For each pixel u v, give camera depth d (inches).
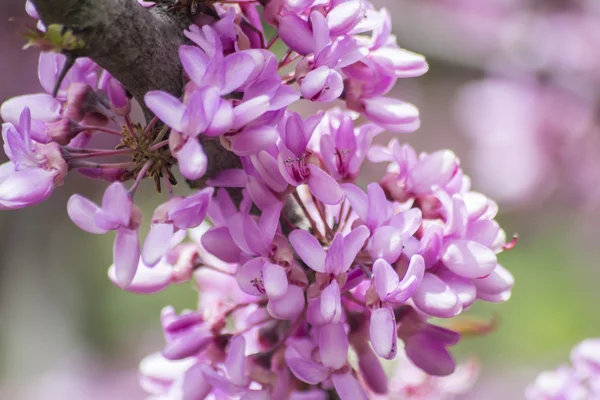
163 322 13.8
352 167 13.1
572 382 15.2
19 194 12.5
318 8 12.8
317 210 13.5
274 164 12.6
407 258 12.7
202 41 12.3
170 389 14.2
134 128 12.9
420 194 13.2
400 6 29.7
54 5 12.0
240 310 13.9
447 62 31.5
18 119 12.9
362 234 12.5
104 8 12.1
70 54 12.2
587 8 32.6
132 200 12.4
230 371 12.8
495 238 13.0
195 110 12.0
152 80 12.5
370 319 12.7
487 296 13.0
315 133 13.4
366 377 13.4
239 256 12.9
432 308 12.6
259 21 13.0
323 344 12.7
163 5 12.6
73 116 12.9
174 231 12.4
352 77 13.1
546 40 32.5
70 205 12.3
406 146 13.4
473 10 31.7
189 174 12.0
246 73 12.2
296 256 12.9
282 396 13.2
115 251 12.4
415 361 13.3
